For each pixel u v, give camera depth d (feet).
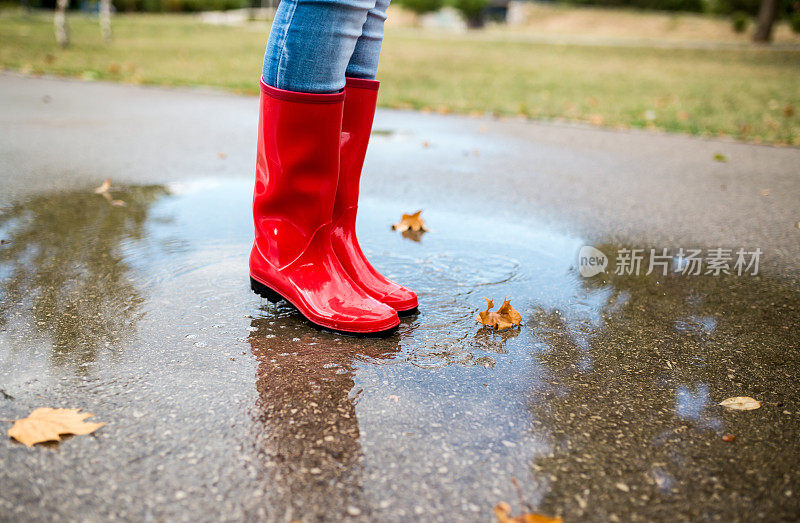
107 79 23.68
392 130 17.15
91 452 3.93
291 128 5.31
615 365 5.41
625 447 4.25
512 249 8.26
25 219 8.43
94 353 5.12
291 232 5.78
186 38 45.09
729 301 6.95
